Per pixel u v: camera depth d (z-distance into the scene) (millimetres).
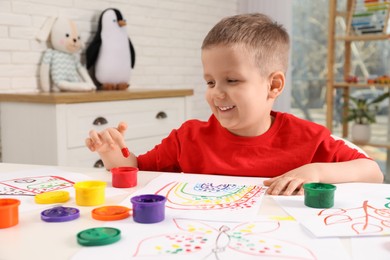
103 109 2299
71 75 2641
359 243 564
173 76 3531
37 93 2314
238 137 1152
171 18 3461
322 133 1158
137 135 2506
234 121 1054
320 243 563
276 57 1089
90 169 1039
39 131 2166
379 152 3836
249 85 1026
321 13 3900
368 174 987
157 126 2637
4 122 2320
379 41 3676
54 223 643
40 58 2582
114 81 2832
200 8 3711
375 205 734
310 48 3980
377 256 524
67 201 766
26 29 2498
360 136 3334
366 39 3305
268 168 1116
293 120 1177
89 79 2693
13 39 2443
